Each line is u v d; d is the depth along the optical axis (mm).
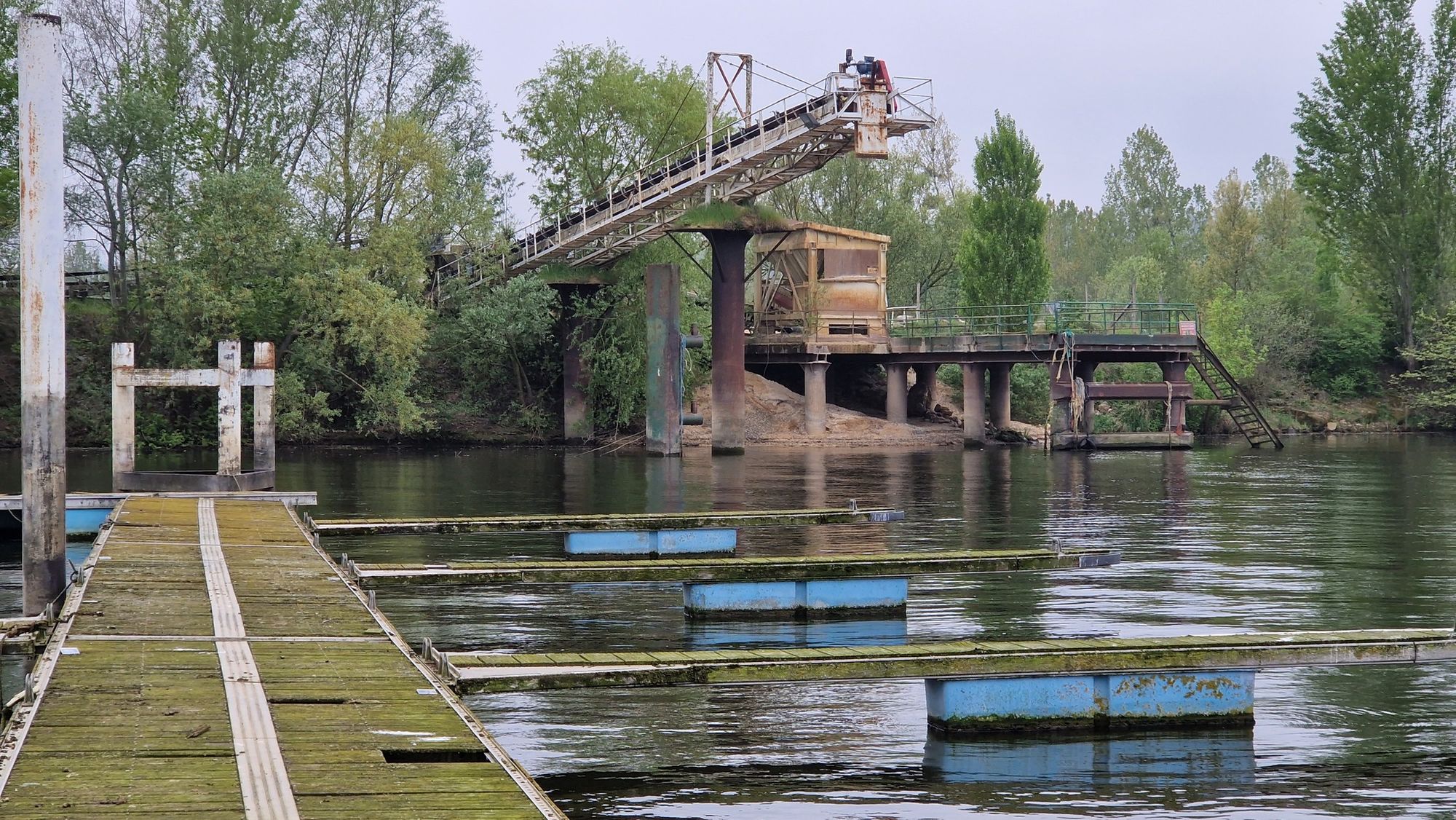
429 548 23562
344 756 8031
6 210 48031
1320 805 10156
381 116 58406
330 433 55156
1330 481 39781
